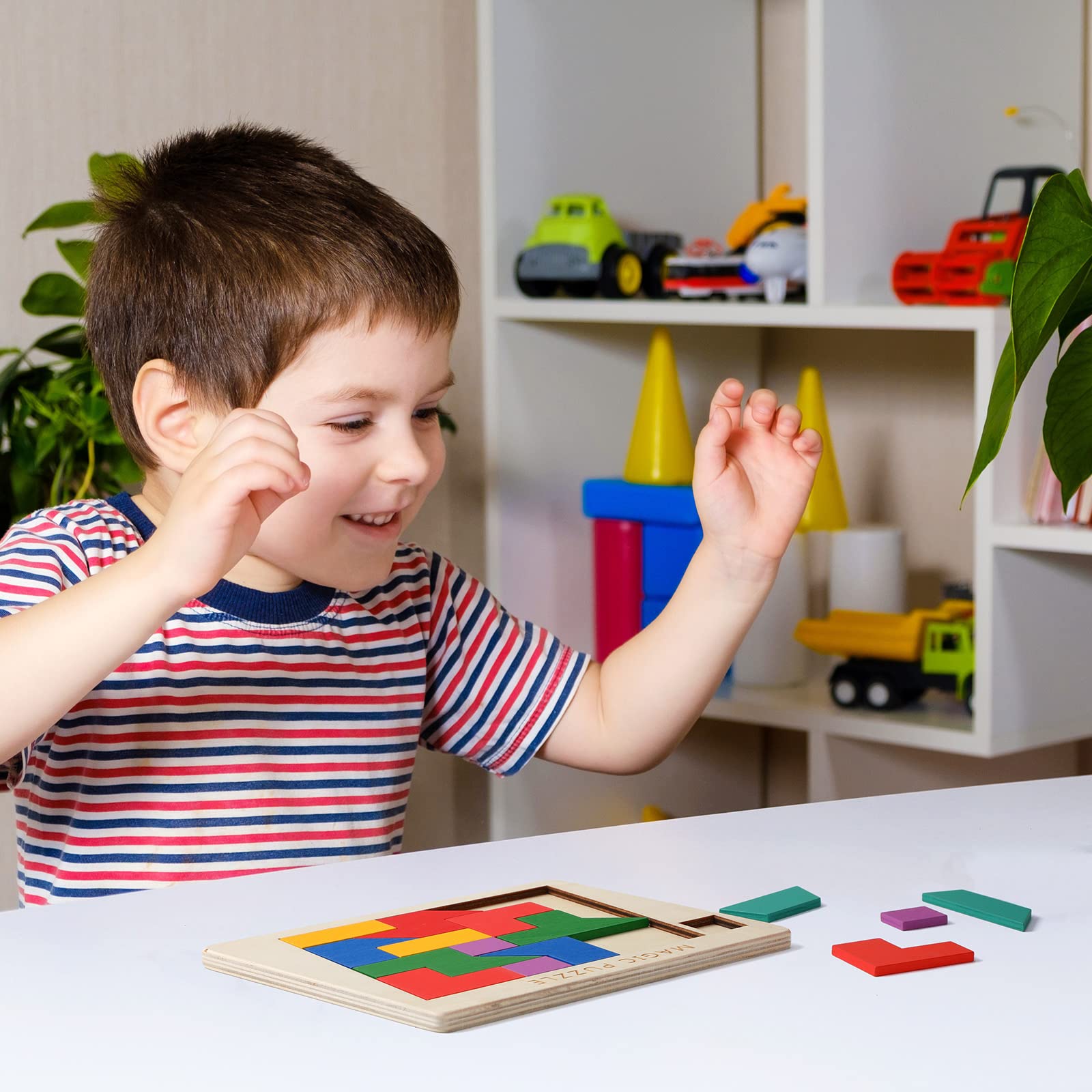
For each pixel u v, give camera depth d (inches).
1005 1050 17.6
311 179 33.8
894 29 55.0
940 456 67.0
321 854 34.1
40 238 57.6
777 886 24.0
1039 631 52.6
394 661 36.2
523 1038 17.9
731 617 35.2
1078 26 62.9
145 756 32.6
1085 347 26.1
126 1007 19.0
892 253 55.8
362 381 31.6
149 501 36.0
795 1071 16.9
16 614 27.7
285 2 62.9
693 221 68.8
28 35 56.3
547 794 64.1
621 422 67.0
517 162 61.4
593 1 63.6
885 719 54.2
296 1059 17.3
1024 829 27.5
